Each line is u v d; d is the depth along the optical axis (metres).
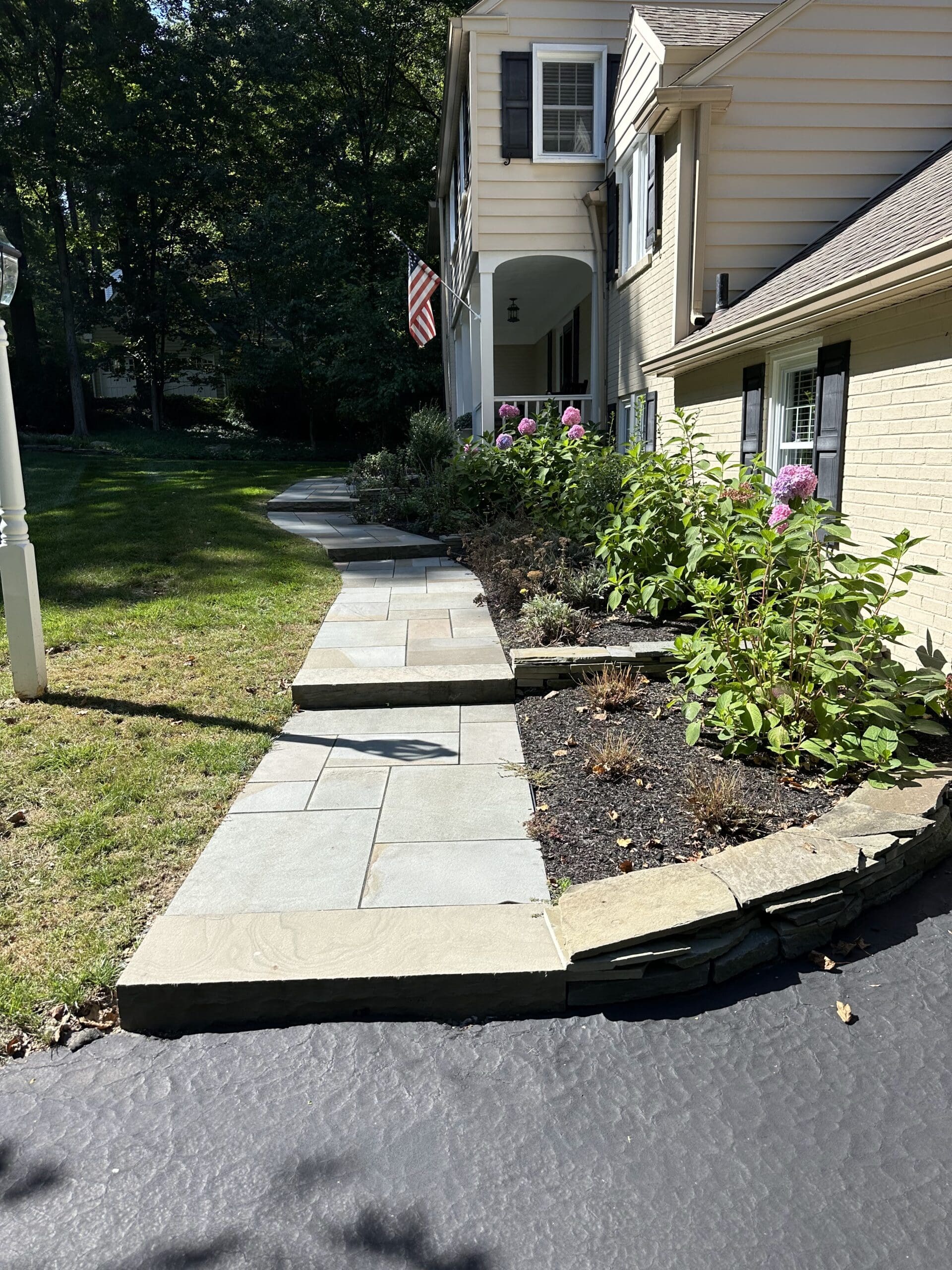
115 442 22.34
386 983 2.58
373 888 3.09
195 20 23.03
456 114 14.12
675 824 3.50
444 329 20.06
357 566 8.66
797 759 3.94
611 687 4.78
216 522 10.21
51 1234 1.91
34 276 23.59
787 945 2.90
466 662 5.43
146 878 3.19
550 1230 1.92
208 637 6.10
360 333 22.84
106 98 21.94
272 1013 2.60
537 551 7.38
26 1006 2.56
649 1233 1.91
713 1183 2.03
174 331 26.02
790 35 8.34
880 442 5.53
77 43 20.69
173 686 5.17
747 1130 2.19
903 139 8.60
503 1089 2.34
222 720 4.69
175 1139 2.17
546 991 2.64
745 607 4.57
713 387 8.41
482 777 4.02
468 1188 2.02
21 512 4.81
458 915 2.89
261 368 24.39
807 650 4.14
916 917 3.16
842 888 3.00
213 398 31.61
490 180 11.74
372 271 26.36
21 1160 2.11
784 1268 1.82
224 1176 2.06
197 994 2.55
